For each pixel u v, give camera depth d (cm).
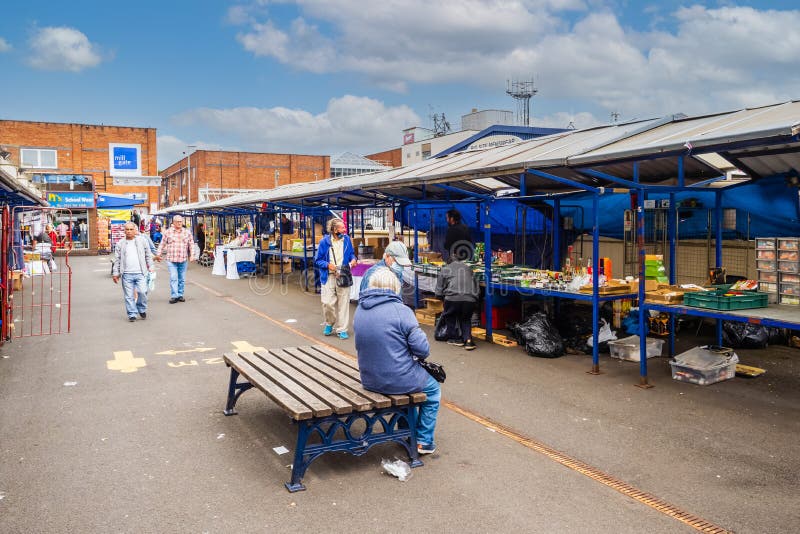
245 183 5753
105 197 3441
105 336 1009
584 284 800
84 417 600
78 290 1648
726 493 440
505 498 433
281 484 455
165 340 978
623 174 970
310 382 512
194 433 558
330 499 432
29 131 4791
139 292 1173
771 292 672
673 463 492
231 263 1934
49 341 964
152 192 5125
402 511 414
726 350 754
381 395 477
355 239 1633
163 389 699
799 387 698
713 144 584
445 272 905
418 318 1155
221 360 842
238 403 648
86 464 488
